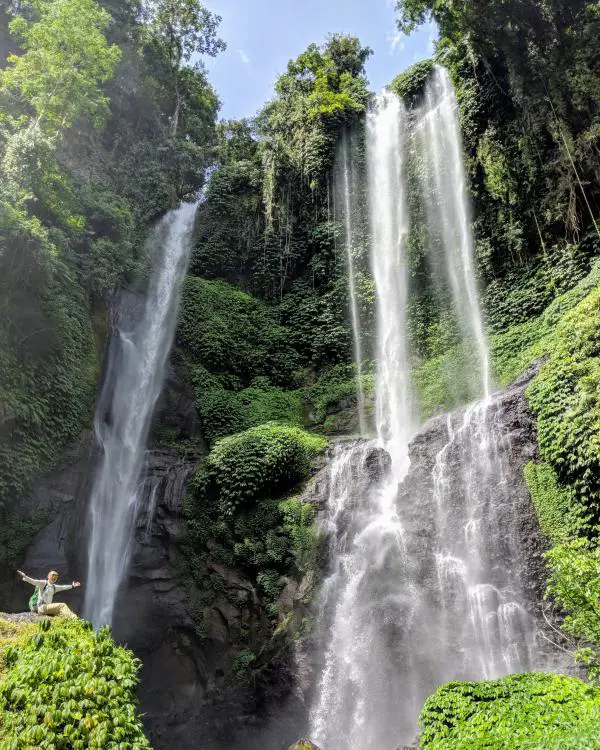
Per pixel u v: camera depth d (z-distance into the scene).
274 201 27.28
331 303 24.47
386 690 12.48
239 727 13.73
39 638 6.79
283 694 13.42
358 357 23.03
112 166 26.56
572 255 18.33
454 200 23.08
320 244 25.81
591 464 12.16
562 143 19.03
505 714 7.32
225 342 23.38
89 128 26.20
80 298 17.70
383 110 28.42
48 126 19.09
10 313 14.12
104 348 18.98
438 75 27.09
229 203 28.03
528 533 13.12
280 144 28.12
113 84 27.98
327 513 16.17
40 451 14.55
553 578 9.09
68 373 16.08
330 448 18.41
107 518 17.44
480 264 21.19
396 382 21.42
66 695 6.02
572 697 7.30
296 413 22.00
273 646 14.28
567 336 14.51
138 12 31.72
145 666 15.72
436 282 22.59
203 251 26.47
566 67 19.06
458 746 6.98
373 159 27.22
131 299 22.08
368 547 15.05
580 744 5.85
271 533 16.19
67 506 15.35
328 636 13.78
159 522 17.50
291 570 15.45
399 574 14.24
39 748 5.49
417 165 25.03
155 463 19.20
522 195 20.31
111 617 16.19
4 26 23.62
